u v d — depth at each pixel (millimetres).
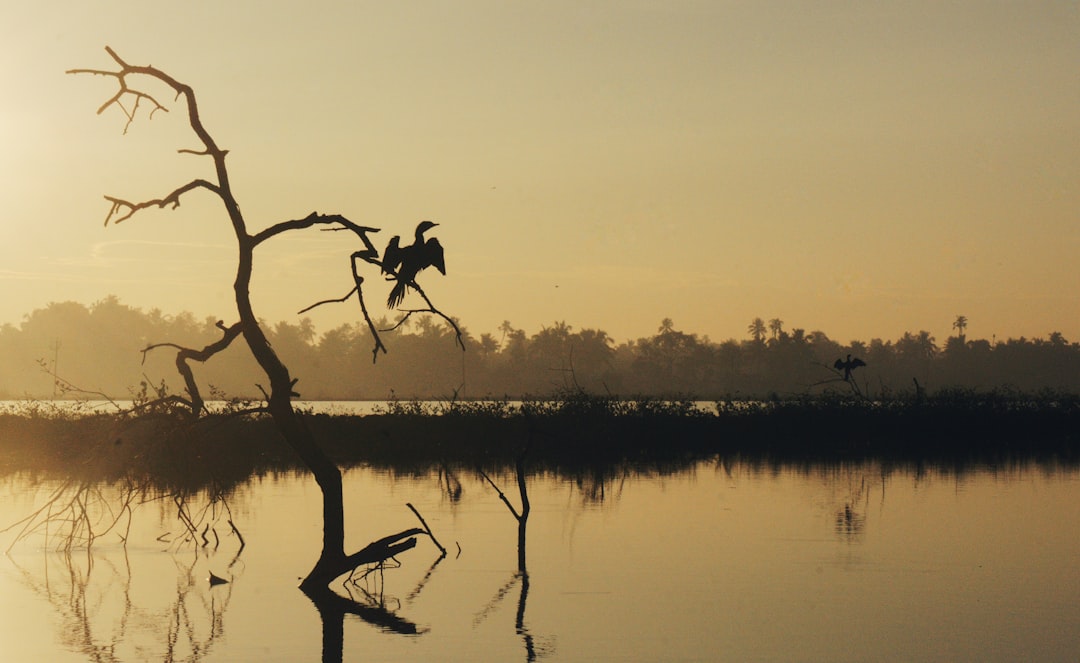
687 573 20359
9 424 40625
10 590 19156
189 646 15555
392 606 17922
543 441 45188
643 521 26391
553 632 16234
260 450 43000
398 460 42344
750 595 18531
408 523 26078
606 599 18344
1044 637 15984
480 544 23344
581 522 26250
